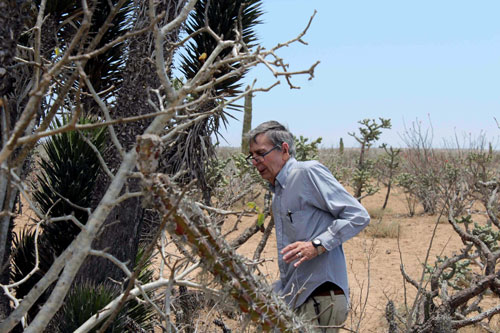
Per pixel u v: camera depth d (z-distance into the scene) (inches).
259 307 66.1
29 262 129.5
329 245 108.6
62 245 127.7
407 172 576.1
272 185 122.7
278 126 119.6
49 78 52.0
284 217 117.0
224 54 238.5
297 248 108.4
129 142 128.6
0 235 74.2
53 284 125.1
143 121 130.0
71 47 53.2
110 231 122.0
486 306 230.4
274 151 117.2
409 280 162.9
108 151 130.4
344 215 111.3
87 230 60.6
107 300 106.7
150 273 145.5
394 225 432.5
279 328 68.6
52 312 60.3
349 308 129.3
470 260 165.6
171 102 64.7
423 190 524.4
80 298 105.8
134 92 128.6
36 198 129.9
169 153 230.5
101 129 129.0
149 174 55.4
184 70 242.5
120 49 196.7
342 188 113.7
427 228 442.3
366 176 449.4
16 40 66.5
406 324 146.0
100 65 195.3
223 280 63.1
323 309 114.0
